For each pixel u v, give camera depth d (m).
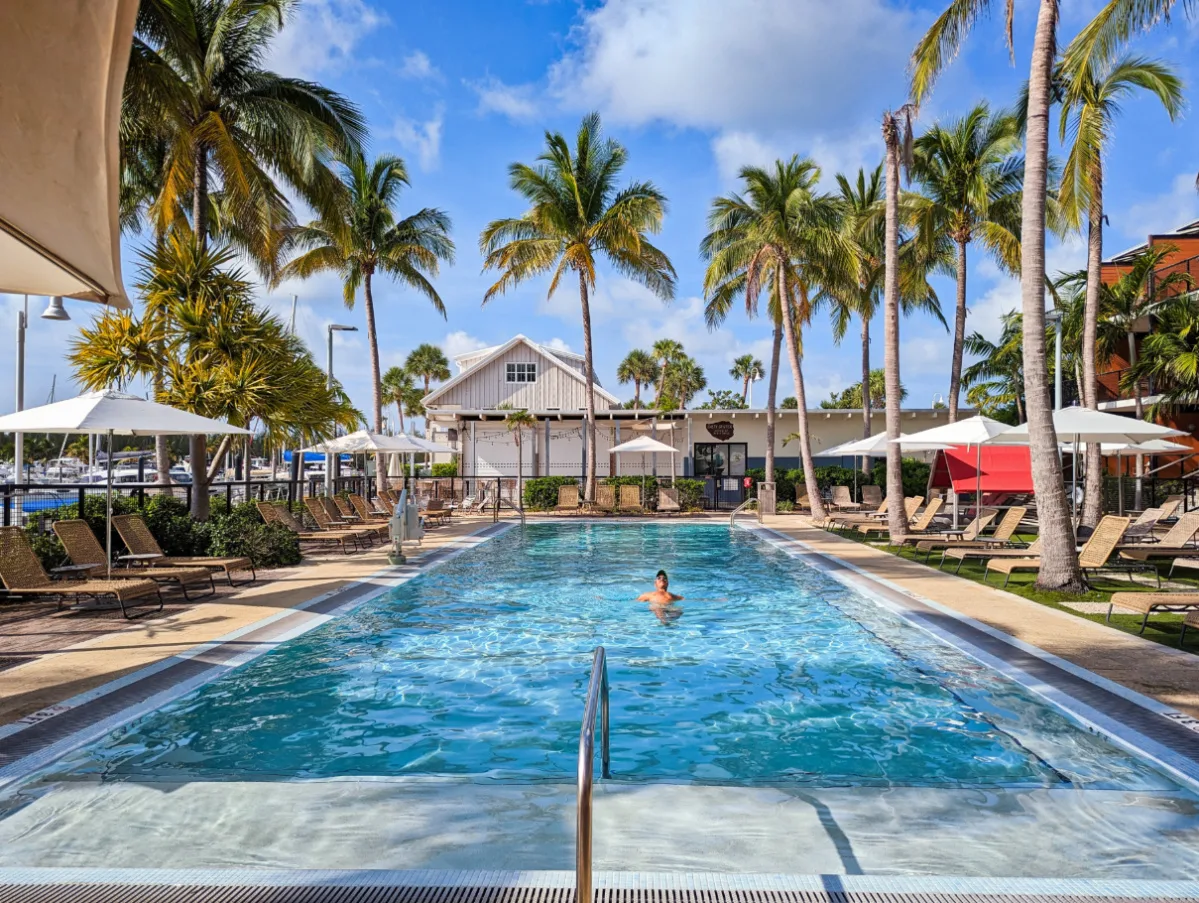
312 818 3.76
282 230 20.75
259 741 4.97
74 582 8.34
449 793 4.09
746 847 3.41
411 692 6.09
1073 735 4.93
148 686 5.79
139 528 10.66
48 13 1.73
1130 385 23.23
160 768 4.46
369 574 12.04
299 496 21.64
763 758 4.69
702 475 32.69
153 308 14.21
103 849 3.42
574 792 4.12
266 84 16.91
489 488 30.20
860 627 8.43
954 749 4.76
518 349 35.44
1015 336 29.88
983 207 22.70
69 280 3.10
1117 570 10.80
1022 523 19.72
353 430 22.12
